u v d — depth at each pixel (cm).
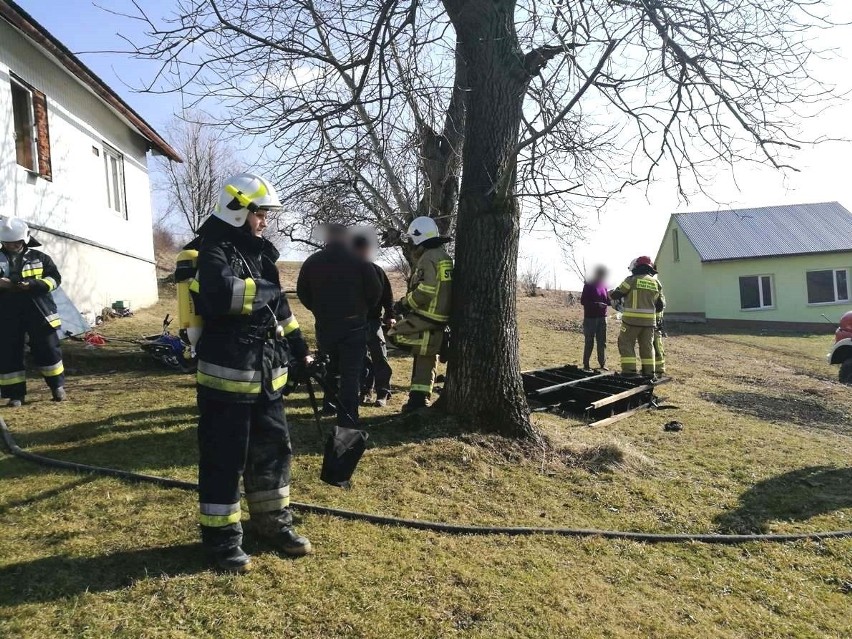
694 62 537
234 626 273
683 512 464
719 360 1404
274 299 338
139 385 712
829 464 604
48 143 976
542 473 505
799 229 2458
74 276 1059
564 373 882
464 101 579
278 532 334
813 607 354
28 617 264
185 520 359
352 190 751
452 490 454
